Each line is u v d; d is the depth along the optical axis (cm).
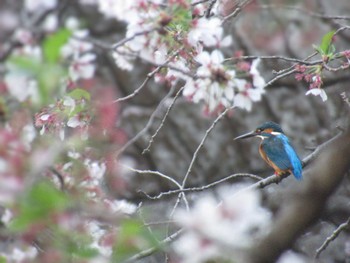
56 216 412
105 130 622
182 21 705
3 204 432
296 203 869
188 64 770
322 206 867
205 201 443
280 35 1652
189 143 1642
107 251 497
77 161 555
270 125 1146
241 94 669
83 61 576
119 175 682
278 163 1054
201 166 1641
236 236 436
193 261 442
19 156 427
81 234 446
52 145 471
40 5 855
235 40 1641
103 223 505
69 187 534
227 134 1650
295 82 1633
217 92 663
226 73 661
